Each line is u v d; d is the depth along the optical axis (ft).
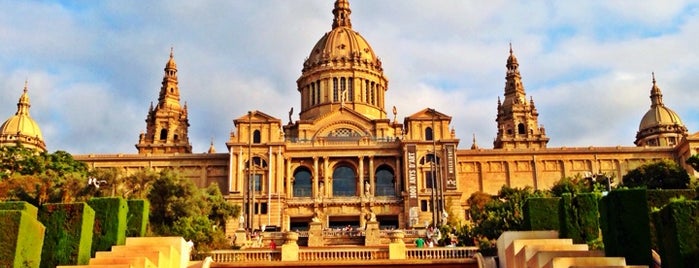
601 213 127.54
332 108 419.95
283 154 358.64
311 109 426.51
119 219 135.54
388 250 153.28
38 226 114.21
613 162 394.93
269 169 350.23
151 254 123.13
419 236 232.32
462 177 391.45
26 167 291.99
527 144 477.77
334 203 337.93
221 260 149.18
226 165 383.04
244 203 308.19
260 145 355.97
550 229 144.36
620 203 121.60
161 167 385.09
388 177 367.04
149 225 200.23
